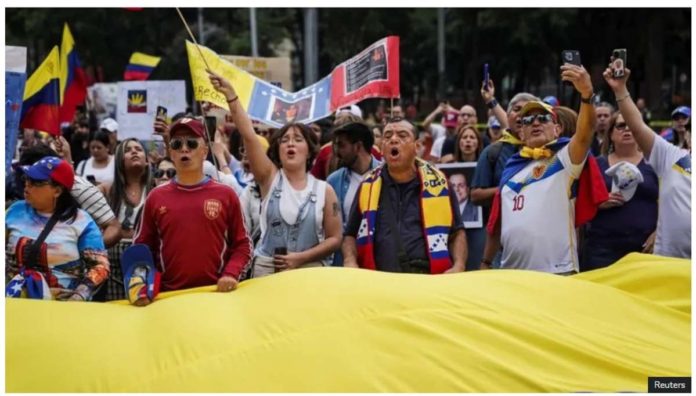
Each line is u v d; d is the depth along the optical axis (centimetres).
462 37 3891
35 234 554
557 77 3697
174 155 535
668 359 481
